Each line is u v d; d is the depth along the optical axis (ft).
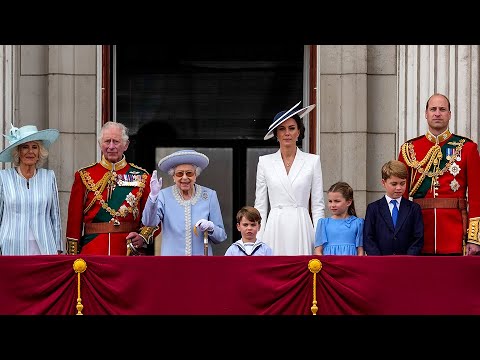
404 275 129.90
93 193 144.36
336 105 171.01
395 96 171.32
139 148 178.09
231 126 178.91
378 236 139.44
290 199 146.10
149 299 129.49
